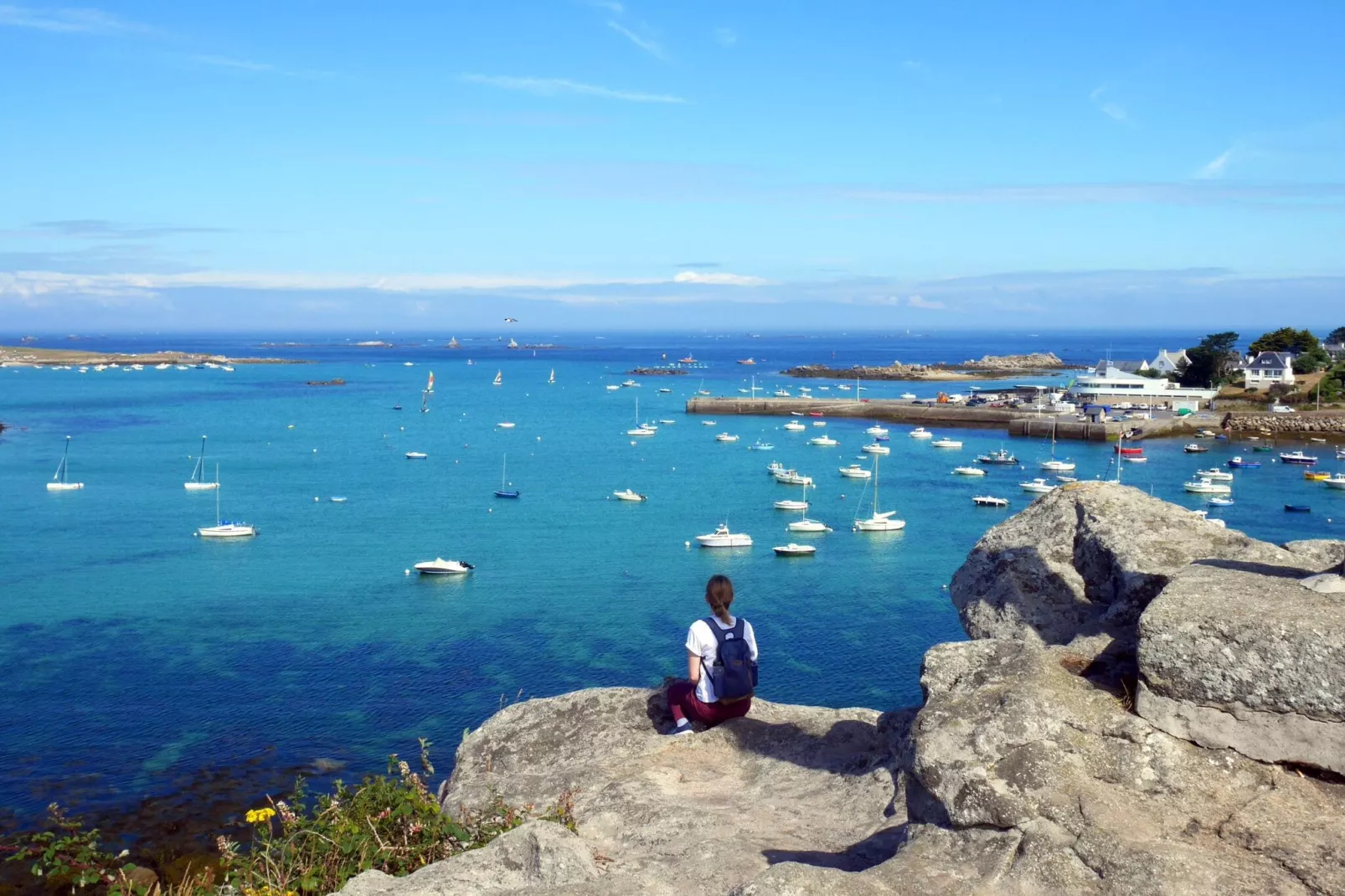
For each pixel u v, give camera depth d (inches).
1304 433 5128.0
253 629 1828.2
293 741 1267.2
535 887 214.7
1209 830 200.4
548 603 2055.9
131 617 1907.0
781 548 2608.3
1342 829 193.9
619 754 338.6
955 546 2728.8
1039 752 213.9
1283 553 296.4
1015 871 194.4
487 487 3757.4
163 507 3260.3
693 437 5452.8
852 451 4881.9
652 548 2677.2
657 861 251.9
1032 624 321.4
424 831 275.6
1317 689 206.4
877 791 274.2
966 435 5467.5
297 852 271.3
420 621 1894.7
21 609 1963.6
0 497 3417.8
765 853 247.1
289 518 3105.3
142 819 1025.5
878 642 1765.5
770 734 337.7
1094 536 322.3
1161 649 224.5
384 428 5797.2
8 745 1239.5
